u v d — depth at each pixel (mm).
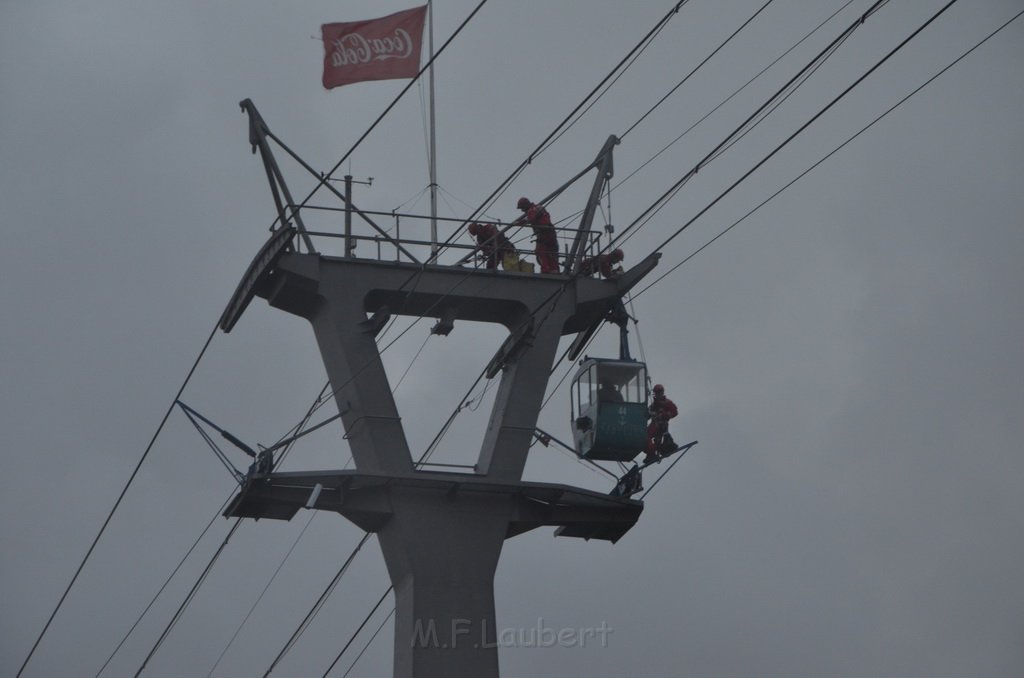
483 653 61500
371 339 64000
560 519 64812
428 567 62125
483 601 62281
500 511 63781
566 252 67500
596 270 67562
